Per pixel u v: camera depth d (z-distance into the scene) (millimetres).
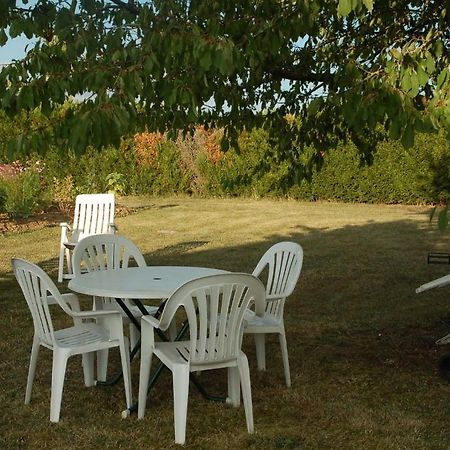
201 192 18547
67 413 3732
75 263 4809
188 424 3568
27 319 5809
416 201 16406
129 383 3711
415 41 3574
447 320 5820
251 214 14523
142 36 3188
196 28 3043
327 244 10359
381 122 3453
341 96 3391
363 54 4445
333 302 6598
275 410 3783
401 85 3217
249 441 3348
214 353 3373
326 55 4762
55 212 14258
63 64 3205
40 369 4488
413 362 4676
